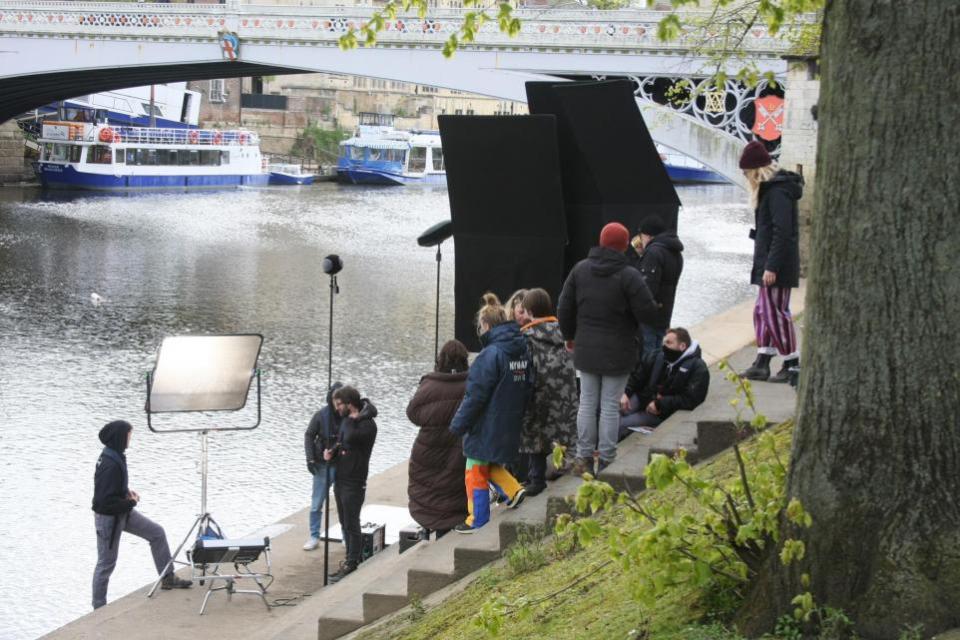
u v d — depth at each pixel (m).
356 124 139.50
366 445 13.68
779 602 5.83
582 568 8.20
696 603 6.41
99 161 89.00
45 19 53.47
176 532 18.75
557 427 10.91
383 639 8.80
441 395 11.73
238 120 128.38
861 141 5.59
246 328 37.22
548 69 44.75
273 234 64.06
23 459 22.91
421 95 144.25
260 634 11.45
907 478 5.54
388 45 47.50
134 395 28.53
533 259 13.90
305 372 30.95
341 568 13.77
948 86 5.44
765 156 12.12
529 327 11.00
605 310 10.34
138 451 23.28
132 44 52.84
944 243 5.48
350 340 35.38
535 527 9.72
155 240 59.53
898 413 5.54
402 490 17.72
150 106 104.75
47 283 45.28
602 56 43.72
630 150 13.71
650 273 12.48
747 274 48.72
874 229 5.56
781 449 9.24
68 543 18.41
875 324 5.57
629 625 6.60
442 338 36.06
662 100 47.06
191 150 96.69
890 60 5.50
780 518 5.94
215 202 83.88
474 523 10.73
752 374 12.43
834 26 5.71
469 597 8.86
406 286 46.34
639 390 12.24
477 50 46.06
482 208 13.88
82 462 22.86
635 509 6.42
